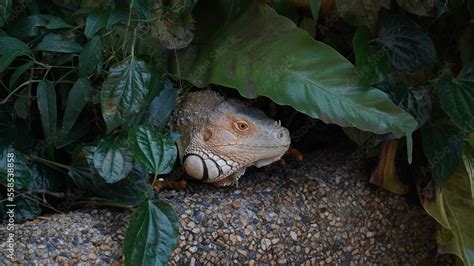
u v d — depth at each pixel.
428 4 1.26
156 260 1.15
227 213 1.23
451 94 1.25
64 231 1.19
